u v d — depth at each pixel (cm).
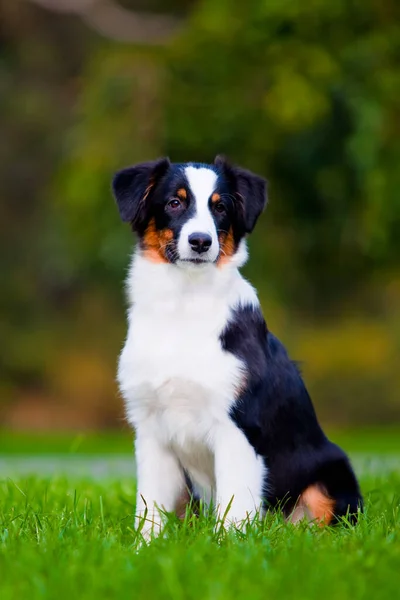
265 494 614
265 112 1606
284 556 491
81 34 2312
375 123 1561
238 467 595
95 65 1784
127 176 643
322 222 1745
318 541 535
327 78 1568
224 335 603
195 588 444
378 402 2095
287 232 1766
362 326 2134
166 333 606
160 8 2147
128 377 616
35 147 2300
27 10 2322
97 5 2020
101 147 1716
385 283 2030
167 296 611
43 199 2256
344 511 636
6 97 2286
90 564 477
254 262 1744
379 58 1593
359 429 2086
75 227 1769
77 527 564
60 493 756
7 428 2192
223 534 551
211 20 1662
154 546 520
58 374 2236
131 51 1747
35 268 2267
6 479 819
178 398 602
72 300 2270
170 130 1669
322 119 1598
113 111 1714
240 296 618
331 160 1672
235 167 654
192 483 637
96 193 1727
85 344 2245
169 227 620
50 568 471
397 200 1631
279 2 1584
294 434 628
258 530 554
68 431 2178
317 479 638
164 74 1678
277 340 648
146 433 622
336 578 456
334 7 1588
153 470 621
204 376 594
